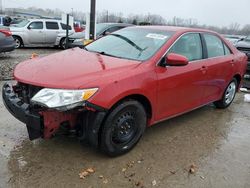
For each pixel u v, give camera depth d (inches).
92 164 147.0
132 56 171.8
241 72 250.2
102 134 144.2
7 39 443.5
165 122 207.3
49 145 162.4
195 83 192.2
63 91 131.6
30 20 635.5
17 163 144.3
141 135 163.9
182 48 184.9
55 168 142.0
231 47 239.6
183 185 136.3
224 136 192.1
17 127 181.9
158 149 167.0
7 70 349.4
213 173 147.6
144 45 177.9
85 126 142.2
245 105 265.0
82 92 132.5
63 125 140.4
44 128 135.8
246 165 157.6
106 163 148.8
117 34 202.1
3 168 139.6
